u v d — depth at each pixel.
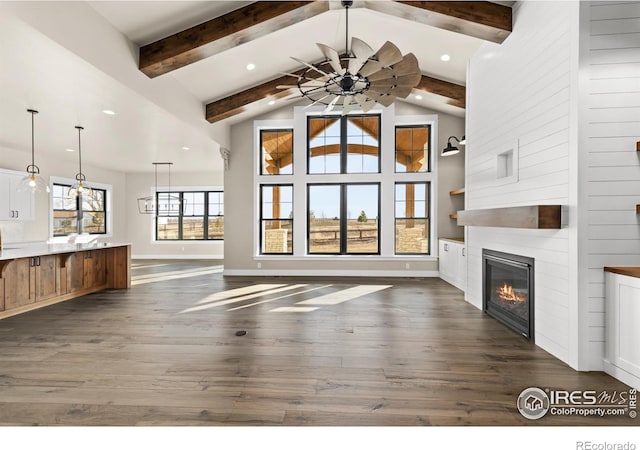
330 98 6.79
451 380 2.44
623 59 2.54
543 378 2.48
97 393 2.24
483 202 4.27
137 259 9.92
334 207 7.04
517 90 3.45
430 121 6.72
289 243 7.08
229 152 6.95
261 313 4.16
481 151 4.32
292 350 2.99
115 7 3.08
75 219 8.38
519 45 3.42
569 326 2.68
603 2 2.54
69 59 2.89
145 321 3.83
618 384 2.38
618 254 2.55
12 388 2.31
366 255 6.89
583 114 2.56
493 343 3.18
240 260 7.00
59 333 3.42
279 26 3.75
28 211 6.59
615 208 2.55
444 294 5.21
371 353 2.93
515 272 3.58
